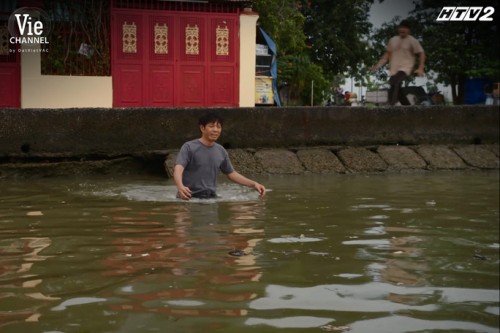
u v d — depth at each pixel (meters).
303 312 3.11
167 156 10.36
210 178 7.15
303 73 19.80
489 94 23.66
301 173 10.62
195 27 14.27
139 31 13.91
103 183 8.76
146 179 9.45
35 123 9.94
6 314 2.96
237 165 10.52
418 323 3.06
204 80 14.43
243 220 5.60
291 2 20.36
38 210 6.06
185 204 6.50
